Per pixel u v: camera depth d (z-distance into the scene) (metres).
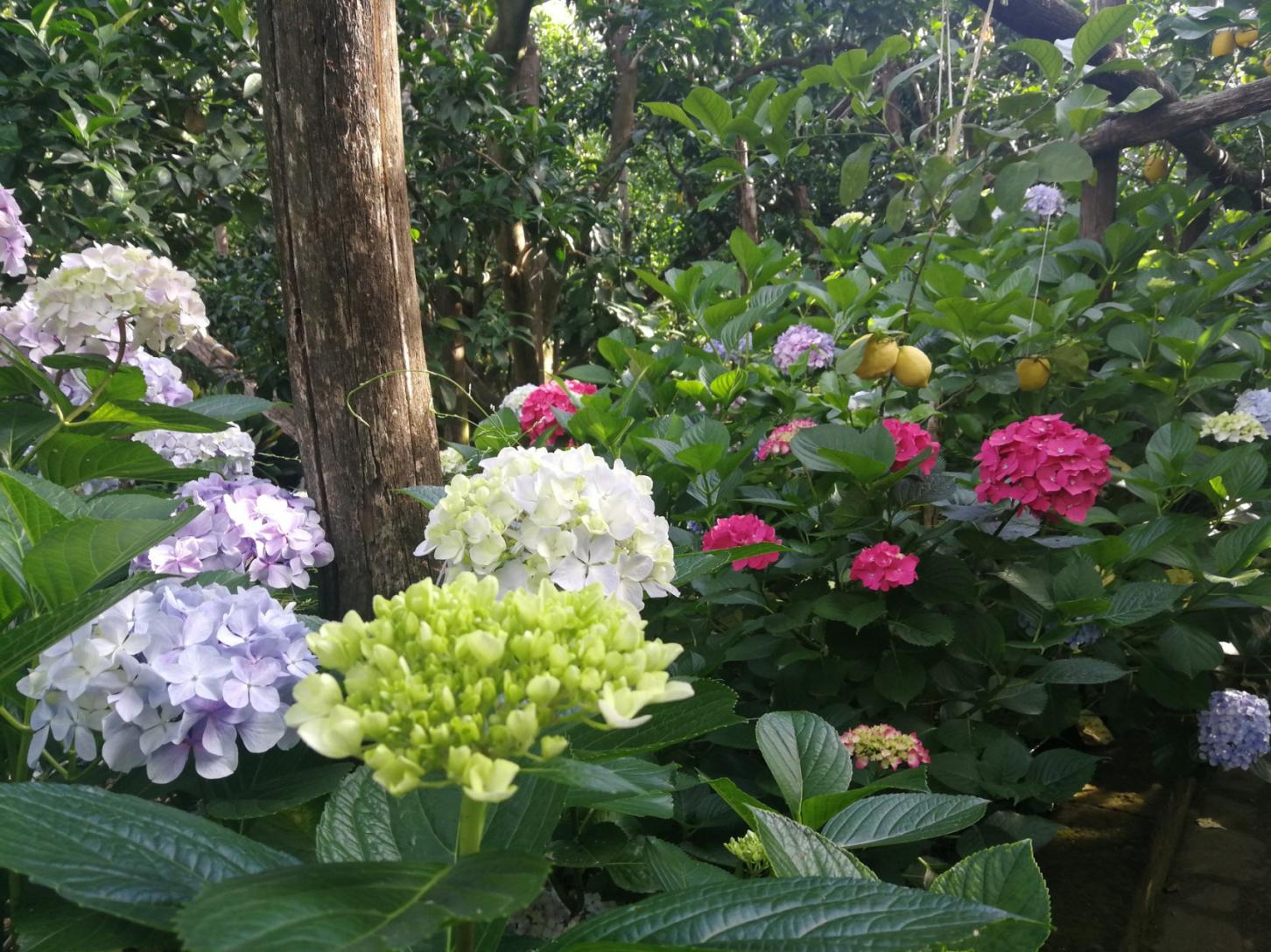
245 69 4.20
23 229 1.88
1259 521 2.19
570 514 1.17
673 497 2.35
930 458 2.06
